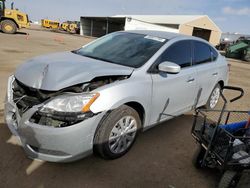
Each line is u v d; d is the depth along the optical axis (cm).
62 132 239
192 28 4119
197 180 283
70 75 263
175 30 3656
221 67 483
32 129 241
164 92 337
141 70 310
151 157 317
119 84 277
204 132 285
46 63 293
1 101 441
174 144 359
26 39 1731
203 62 432
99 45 394
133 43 370
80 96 248
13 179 249
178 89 363
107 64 312
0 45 1210
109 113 269
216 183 281
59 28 4834
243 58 2306
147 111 319
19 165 271
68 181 256
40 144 244
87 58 338
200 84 419
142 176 277
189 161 319
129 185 260
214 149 260
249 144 255
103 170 279
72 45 1738
